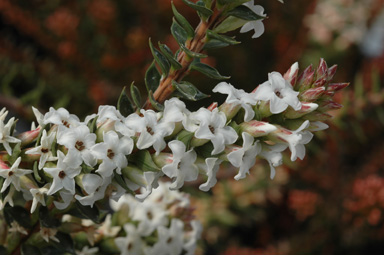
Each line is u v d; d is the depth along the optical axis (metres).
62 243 0.28
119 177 0.25
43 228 0.28
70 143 0.24
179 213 0.32
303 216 0.54
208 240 0.53
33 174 0.25
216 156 0.25
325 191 0.56
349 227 0.55
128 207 0.30
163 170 0.24
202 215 0.53
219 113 0.24
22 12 0.56
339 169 0.55
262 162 0.54
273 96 0.24
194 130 0.24
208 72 0.27
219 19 0.26
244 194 0.54
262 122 0.24
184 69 0.27
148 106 0.27
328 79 0.25
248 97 0.24
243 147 0.24
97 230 0.30
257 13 0.26
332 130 0.49
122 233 0.30
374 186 0.51
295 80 0.25
